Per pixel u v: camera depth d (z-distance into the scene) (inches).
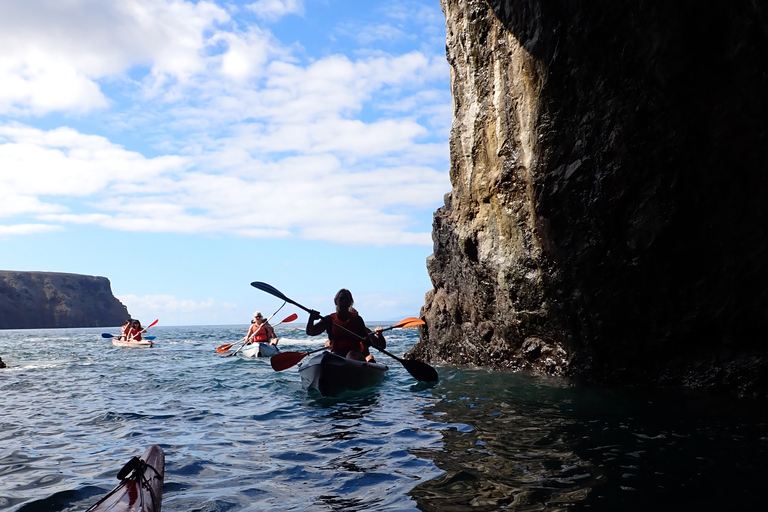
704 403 188.2
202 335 1331.2
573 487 99.1
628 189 221.0
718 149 196.9
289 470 116.8
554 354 276.4
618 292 231.3
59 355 548.1
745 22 182.1
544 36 247.1
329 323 253.0
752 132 187.6
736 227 197.6
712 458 116.7
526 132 263.9
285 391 251.4
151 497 83.3
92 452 137.3
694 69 197.3
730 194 197.6
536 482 102.8
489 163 300.4
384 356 467.5
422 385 261.9
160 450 105.0
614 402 193.3
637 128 215.2
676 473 106.3
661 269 217.6
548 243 258.8
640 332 230.1
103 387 271.3
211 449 137.6
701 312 211.5
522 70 264.7
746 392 201.0
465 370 318.7
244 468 119.0
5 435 158.6
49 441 150.5
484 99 302.0
